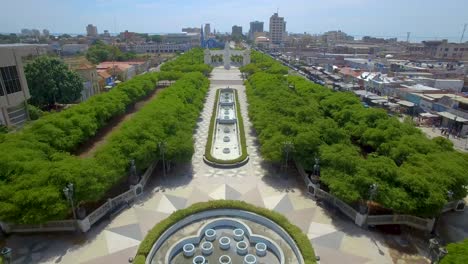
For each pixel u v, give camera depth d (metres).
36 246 27.64
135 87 74.25
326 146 37.09
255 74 99.81
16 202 25.50
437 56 190.88
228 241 28.16
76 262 25.89
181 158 39.47
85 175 28.78
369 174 30.94
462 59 180.88
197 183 38.94
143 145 37.00
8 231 29.11
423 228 31.02
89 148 50.78
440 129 65.69
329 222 31.62
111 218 31.48
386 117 46.59
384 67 133.50
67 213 27.98
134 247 27.72
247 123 63.28
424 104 76.19
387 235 29.97
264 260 26.50
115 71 113.81
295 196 36.22
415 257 27.22
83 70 85.00
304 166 37.62
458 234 31.09
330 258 26.77
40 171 28.83
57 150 38.59
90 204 32.91
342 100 55.88
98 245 27.86
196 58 146.38
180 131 44.03
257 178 40.50
